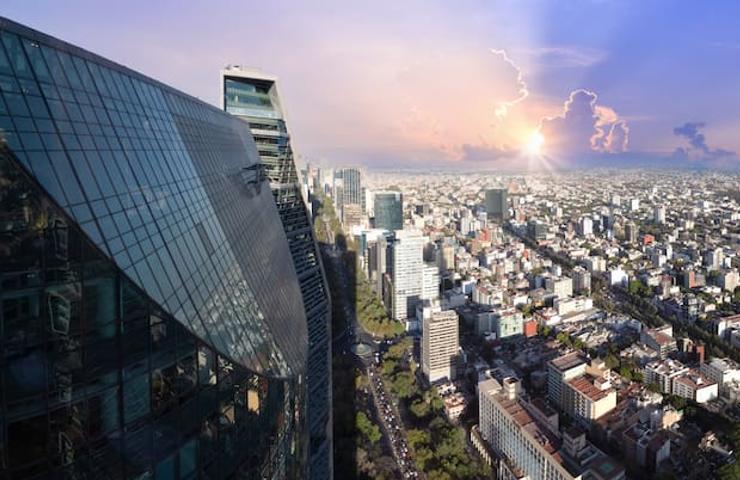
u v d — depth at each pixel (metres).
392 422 148.12
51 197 27.12
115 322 29.27
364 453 123.81
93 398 27.48
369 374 177.88
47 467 25.02
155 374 31.64
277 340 57.53
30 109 28.62
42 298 25.59
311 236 141.25
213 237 50.53
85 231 28.41
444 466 122.12
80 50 36.62
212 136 70.44
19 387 24.19
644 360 178.50
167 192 43.12
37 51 31.09
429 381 175.00
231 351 41.19
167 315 33.06
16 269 24.62
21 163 26.19
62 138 30.31
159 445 31.58
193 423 35.00
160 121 49.06
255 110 136.75
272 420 48.56
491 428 137.25
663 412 138.38
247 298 53.03
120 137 38.28
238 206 70.44
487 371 162.75
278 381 51.03
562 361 161.00
